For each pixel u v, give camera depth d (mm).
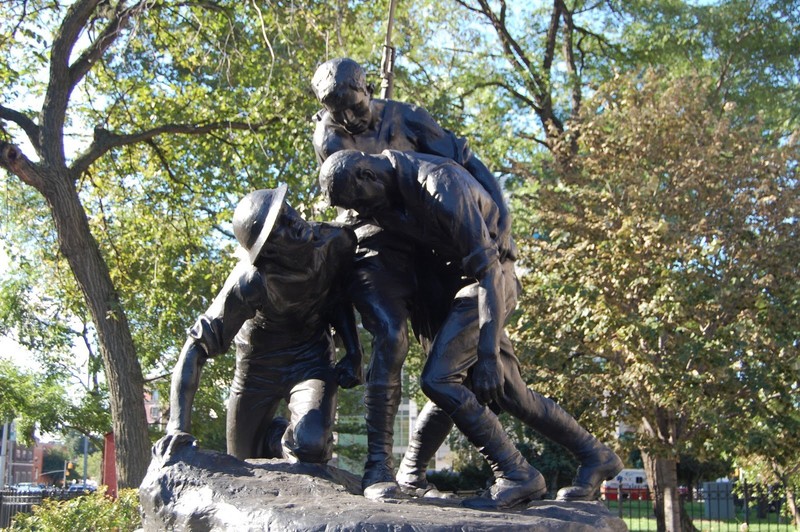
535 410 3852
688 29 20234
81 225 12992
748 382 11805
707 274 12422
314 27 12383
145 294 16438
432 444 3984
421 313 3809
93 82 14961
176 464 3238
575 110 20609
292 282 3447
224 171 15242
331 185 3320
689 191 12961
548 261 12953
